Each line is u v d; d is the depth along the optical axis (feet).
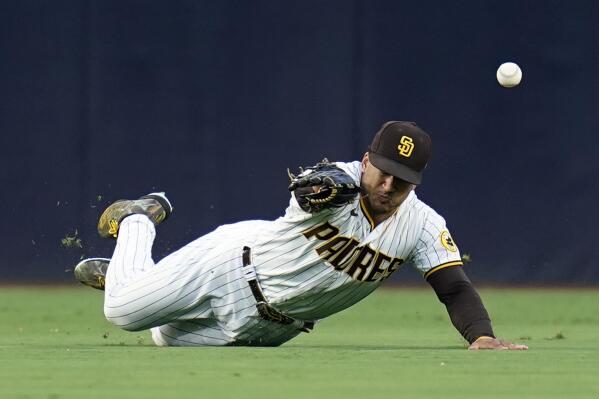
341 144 191.21
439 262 76.84
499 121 190.70
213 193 190.90
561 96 190.39
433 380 53.47
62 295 178.81
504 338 99.71
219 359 64.49
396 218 75.10
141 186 190.70
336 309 79.61
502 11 190.90
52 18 191.21
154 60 191.21
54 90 190.70
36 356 67.10
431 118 190.90
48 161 190.29
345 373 56.44
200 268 80.18
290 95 191.62
